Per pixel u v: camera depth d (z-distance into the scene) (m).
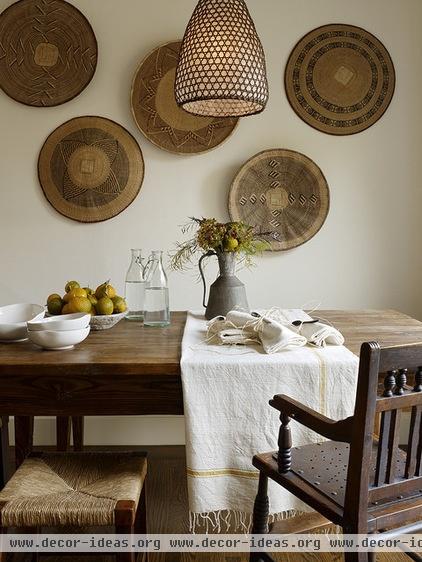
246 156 3.03
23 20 2.93
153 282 2.24
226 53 1.82
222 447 1.76
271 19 2.97
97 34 2.95
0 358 1.77
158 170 3.02
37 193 3.01
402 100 3.03
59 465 1.70
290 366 1.74
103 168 2.99
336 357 1.78
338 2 2.98
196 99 1.87
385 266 3.12
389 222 3.10
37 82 2.94
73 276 3.06
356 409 1.27
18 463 2.29
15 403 1.78
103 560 2.02
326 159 3.05
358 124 3.03
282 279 3.11
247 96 1.87
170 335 2.09
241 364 1.73
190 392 1.72
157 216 3.04
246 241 2.20
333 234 3.09
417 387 1.31
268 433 1.76
